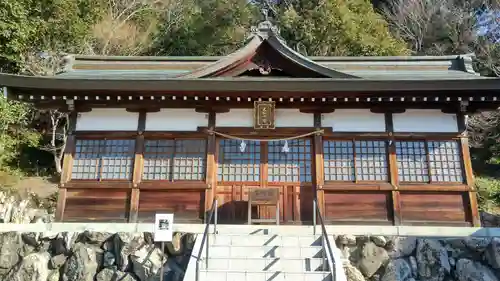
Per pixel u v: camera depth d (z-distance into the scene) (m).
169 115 10.50
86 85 9.41
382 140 10.20
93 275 8.27
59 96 9.93
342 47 21.64
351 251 8.34
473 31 26.31
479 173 20.19
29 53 16.59
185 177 10.07
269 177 10.18
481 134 20.88
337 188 9.82
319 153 10.11
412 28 29.28
